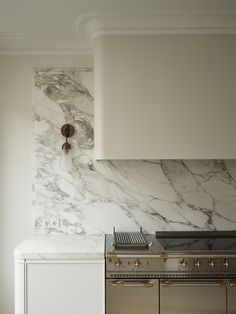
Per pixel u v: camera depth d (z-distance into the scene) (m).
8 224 2.40
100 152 2.10
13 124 2.43
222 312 1.80
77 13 1.99
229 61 2.11
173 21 2.08
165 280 1.81
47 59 2.45
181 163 2.41
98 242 2.13
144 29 2.12
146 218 2.39
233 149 2.09
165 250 1.86
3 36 2.27
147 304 1.81
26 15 2.00
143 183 2.40
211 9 1.97
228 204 2.39
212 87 2.10
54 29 2.19
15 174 2.42
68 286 1.86
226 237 2.31
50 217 2.40
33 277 1.87
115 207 2.40
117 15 2.02
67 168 2.41
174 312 1.81
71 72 2.44
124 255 1.82
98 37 2.15
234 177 2.40
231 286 1.80
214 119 2.10
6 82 2.44
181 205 2.39
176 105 2.10
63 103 2.43
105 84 2.11
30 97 2.44
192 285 1.79
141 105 2.10
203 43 2.12
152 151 2.09
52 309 1.86
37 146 2.42
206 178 2.40
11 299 2.38
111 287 1.82
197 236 2.32
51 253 1.86
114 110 2.09
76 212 2.40
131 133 2.09
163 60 2.11
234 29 2.12
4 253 2.40
